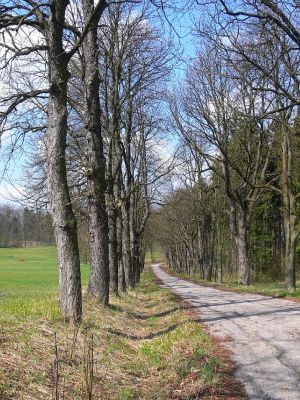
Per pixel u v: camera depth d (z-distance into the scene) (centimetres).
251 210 3350
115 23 1852
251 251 5066
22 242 9700
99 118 1502
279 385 716
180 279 5350
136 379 785
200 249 5416
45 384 632
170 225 6700
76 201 1878
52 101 1050
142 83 1983
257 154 3266
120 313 1438
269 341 1047
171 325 1323
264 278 5066
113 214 2019
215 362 840
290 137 2562
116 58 1886
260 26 1522
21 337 780
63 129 1051
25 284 3341
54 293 1736
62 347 809
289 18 1450
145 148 3241
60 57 1039
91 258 1505
